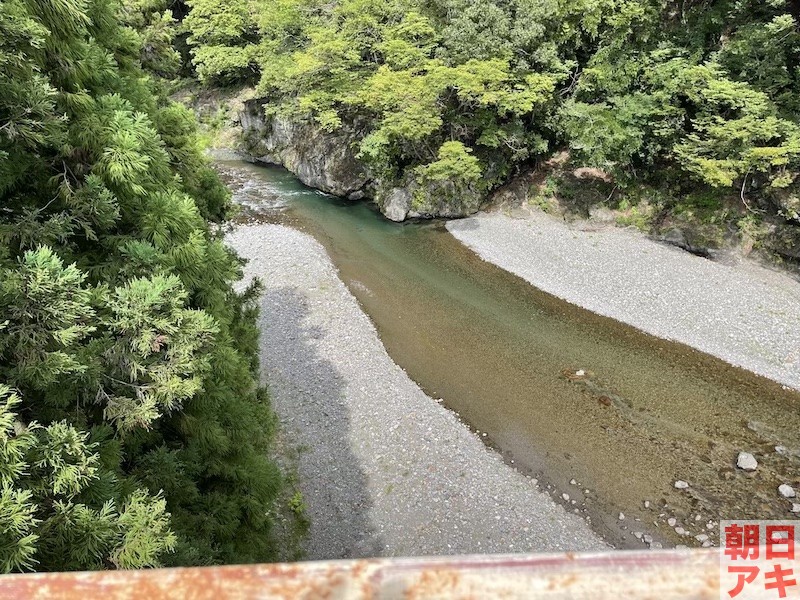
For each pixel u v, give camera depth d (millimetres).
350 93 22281
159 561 4891
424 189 23656
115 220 6922
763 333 15984
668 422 13406
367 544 10531
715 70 18141
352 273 20266
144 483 6398
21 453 3984
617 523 11008
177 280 6023
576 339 16500
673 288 18109
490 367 15469
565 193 22812
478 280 19703
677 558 825
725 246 19125
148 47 12820
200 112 33281
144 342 5676
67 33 6414
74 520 4391
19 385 4992
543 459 12492
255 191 26984
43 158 6449
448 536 10695
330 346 16125
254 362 11898
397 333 16984
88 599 785
